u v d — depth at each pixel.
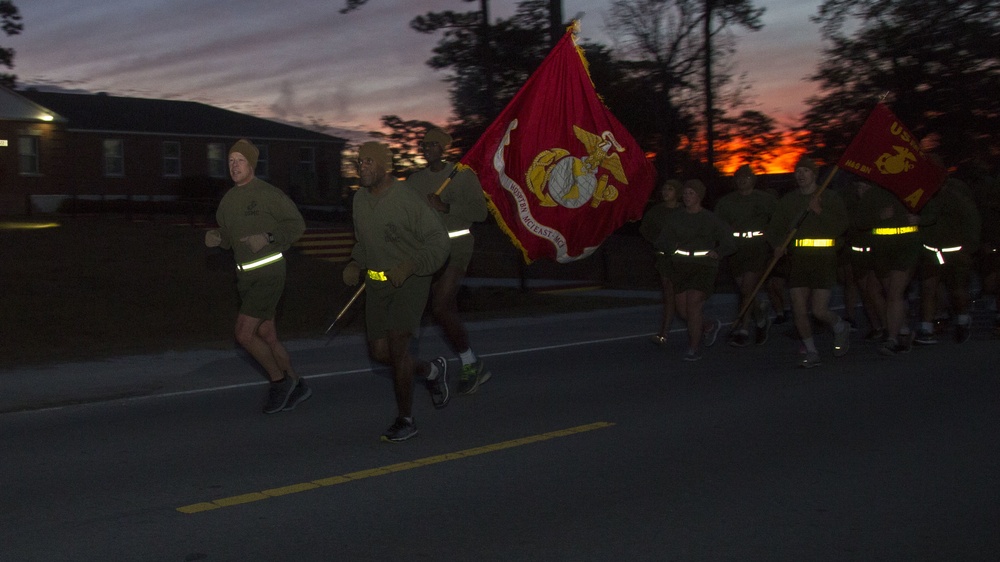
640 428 7.69
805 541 5.04
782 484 6.09
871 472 6.36
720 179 43.38
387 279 6.95
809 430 7.58
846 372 10.20
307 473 6.37
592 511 5.54
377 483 6.13
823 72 38.22
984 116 36.56
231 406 8.76
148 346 12.64
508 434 7.48
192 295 16.25
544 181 9.61
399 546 4.96
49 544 4.99
